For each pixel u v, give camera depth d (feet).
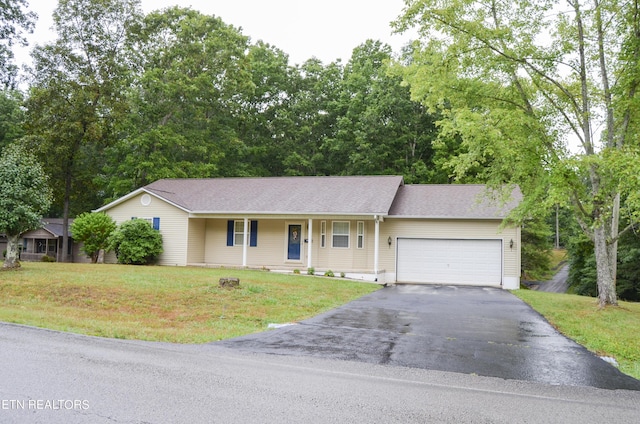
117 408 15.67
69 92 93.81
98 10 97.40
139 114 108.06
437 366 23.72
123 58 102.32
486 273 68.54
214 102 119.24
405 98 115.34
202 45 114.32
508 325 35.86
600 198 43.83
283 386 19.08
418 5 44.19
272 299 42.60
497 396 19.11
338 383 19.93
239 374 20.61
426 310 42.24
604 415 17.29
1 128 126.72
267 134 135.85
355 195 74.38
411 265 71.36
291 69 137.59
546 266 117.80
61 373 19.40
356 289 55.06
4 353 22.36
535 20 45.34
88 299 40.16
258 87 132.67
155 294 42.19
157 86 102.99
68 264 67.00
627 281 87.66
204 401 16.76
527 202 46.62
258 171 127.75
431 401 18.02
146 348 25.00
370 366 23.27
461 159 47.91
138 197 79.92
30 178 55.31
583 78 45.19
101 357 22.39
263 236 77.71
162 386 18.28
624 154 37.63
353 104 120.67
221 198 79.36
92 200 131.85
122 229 74.18
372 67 129.59
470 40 45.14
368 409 16.71
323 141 129.90
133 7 102.17
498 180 50.37
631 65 42.04
